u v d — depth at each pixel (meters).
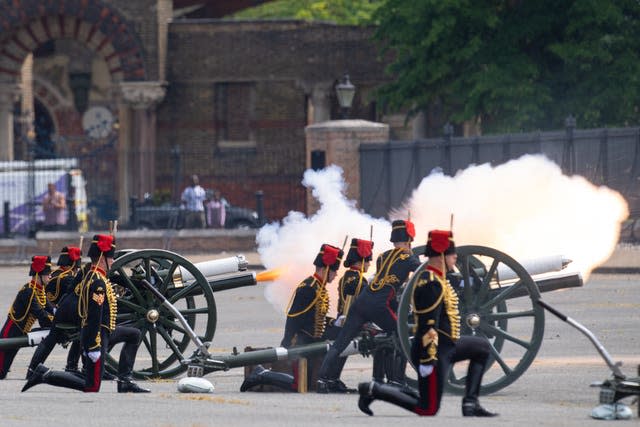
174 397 37.41
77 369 40.16
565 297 70.25
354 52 150.88
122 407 34.59
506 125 116.31
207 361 39.19
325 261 39.72
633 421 31.00
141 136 150.62
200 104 154.00
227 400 36.50
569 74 119.12
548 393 37.81
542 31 119.25
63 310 39.16
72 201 125.38
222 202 131.50
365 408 31.84
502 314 38.34
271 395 38.19
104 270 37.94
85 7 150.62
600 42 116.69
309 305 39.75
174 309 39.91
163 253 42.56
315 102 151.88
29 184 124.94
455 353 31.41
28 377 39.50
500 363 38.25
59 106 171.38
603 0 114.62
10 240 117.75
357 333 38.81
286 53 152.25
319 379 38.66
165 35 152.75
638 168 93.31
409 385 39.12
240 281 45.25
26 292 43.81
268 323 60.94
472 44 119.25
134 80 150.62
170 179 154.12
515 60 118.44
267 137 153.75
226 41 153.12
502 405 35.09
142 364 46.97
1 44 153.00
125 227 133.00
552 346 49.94
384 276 38.00
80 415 32.72
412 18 122.31
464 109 119.00
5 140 154.38
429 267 31.17
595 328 55.44
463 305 38.47
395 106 130.25
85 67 170.75
